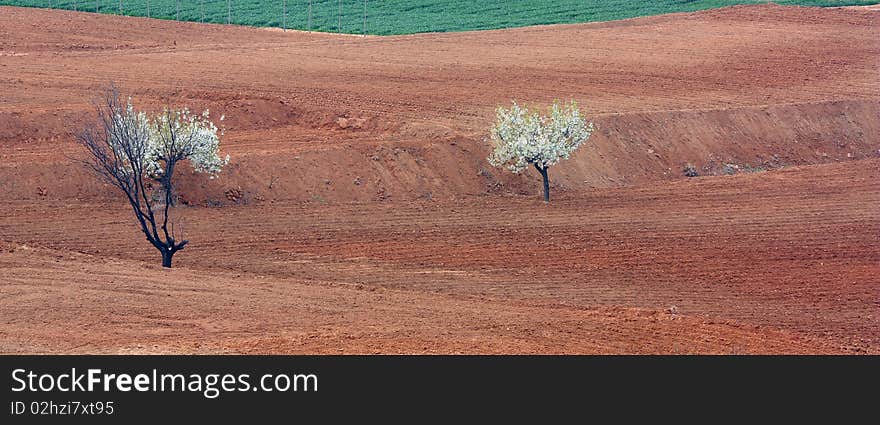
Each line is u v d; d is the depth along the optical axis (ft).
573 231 450.71
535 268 399.85
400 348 282.56
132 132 396.37
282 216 453.99
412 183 502.79
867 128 654.94
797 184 549.13
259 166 485.15
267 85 642.63
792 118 645.51
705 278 394.73
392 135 562.25
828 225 472.03
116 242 407.23
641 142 586.04
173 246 373.40
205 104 579.89
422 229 445.78
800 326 341.21
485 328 308.19
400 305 331.57
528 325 313.12
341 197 485.15
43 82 615.98
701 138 606.96
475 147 533.96
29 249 372.99
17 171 454.40
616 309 343.46
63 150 496.23
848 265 416.26
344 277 380.17
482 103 635.25
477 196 505.66
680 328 319.68
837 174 573.33
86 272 344.08
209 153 451.53
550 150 491.72
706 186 542.98
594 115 602.85
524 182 520.01
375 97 632.38
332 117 584.81
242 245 414.00
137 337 287.69
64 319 299.58
